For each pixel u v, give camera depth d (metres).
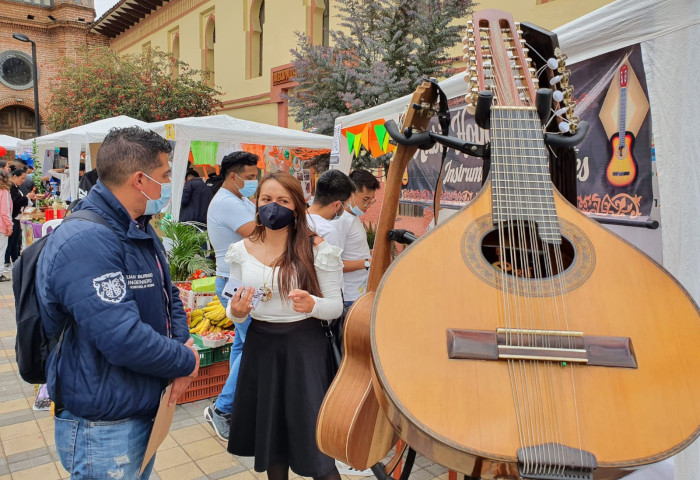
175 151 6.16
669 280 1.12
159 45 17.77
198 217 6.98
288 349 2.03
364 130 4.69
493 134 1.29
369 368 1.50
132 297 1.58
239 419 2.12
